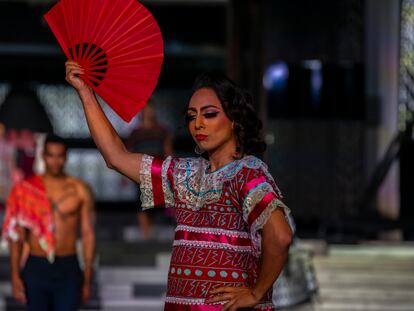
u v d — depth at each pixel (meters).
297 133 19.27
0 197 14.86
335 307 13.30
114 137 4.85
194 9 22.91
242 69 17.62
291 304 12.45
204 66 23.31
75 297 9.10
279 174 19.20
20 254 9.13
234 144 4.71
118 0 4.66
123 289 13.51
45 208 9.05
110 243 14.77
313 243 15.02
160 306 13.33
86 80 4.74
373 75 18.91
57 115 23.39
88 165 23.31
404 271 14.30
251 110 4.72
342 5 18.20
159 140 15.88
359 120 19.17
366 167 19.08
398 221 16.84
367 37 18.41
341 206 19.11
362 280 14.03
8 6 22.64
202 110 4.66
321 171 19.22
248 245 4.55
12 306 13.06
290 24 18.11
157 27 4.66
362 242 15.77
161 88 23.62
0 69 23.03
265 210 4.41
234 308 4.44
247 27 17.66
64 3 4.72
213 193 4.58
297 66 19.34
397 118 18.38
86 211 9.34
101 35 4.70
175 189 4.71
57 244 9.05
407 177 18.64
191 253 4.57
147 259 14.33
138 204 16.23
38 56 23.02
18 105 23.05
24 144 17.91
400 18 18.30
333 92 19.22
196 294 4.52
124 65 4.71
